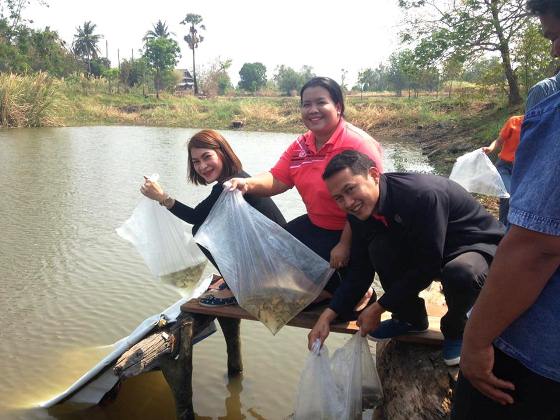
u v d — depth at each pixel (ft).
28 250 24.18
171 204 12.77
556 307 5.55
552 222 5.01
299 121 108.68
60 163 50.93
